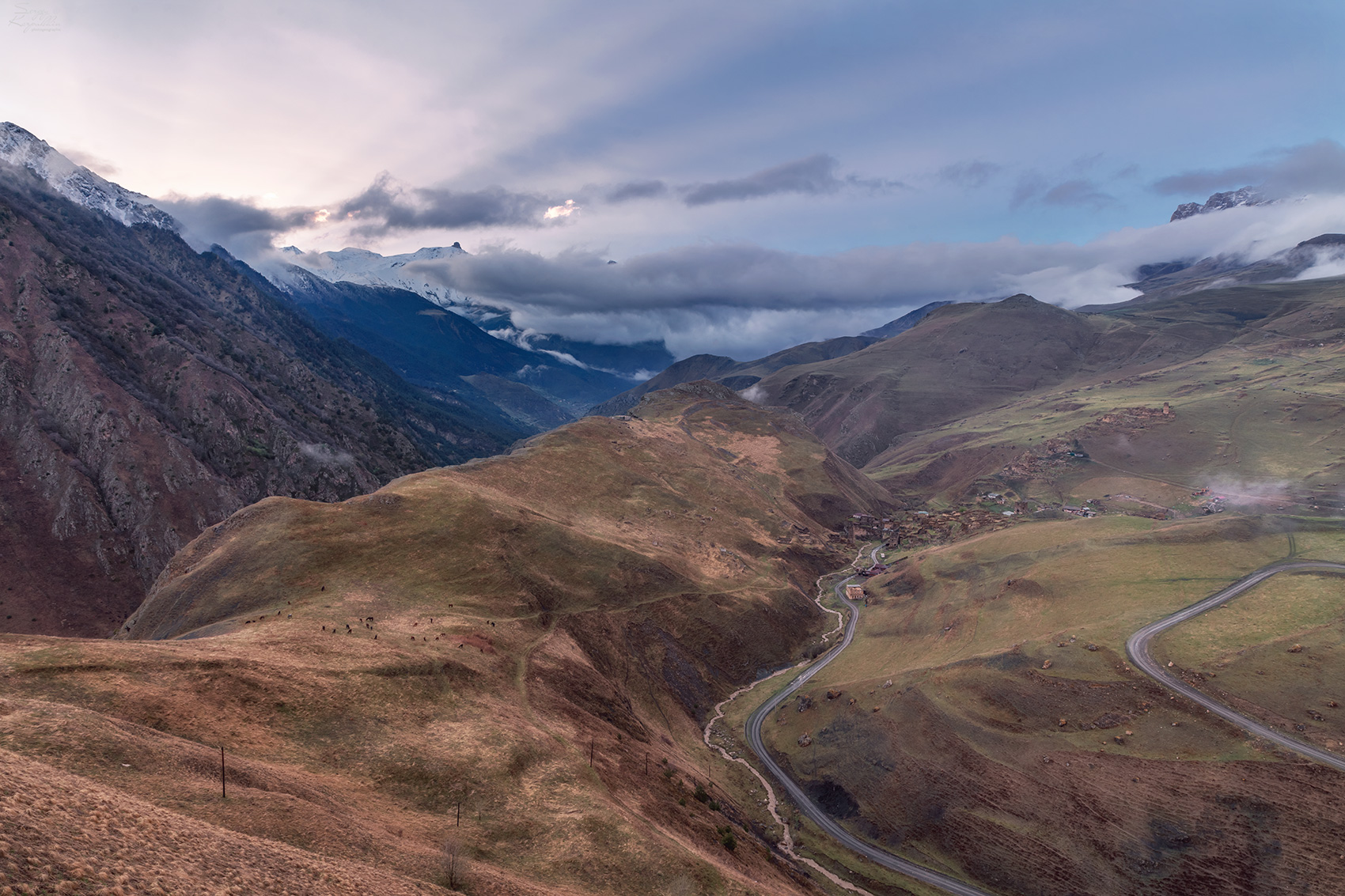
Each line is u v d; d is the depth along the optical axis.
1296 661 108.19
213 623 112.44
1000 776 108.81
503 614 131.50
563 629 136.12
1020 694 120.44
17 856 24.27
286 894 32.25
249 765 55.41
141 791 44.59
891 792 114.94
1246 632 118.62
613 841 63.69
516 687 99.75
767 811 114.38
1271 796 90.94
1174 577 142.25
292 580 124.19
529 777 72.31
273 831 44.94
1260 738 98.06
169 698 63.69
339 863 41.09
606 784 77.25
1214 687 108.56
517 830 63.31
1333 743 94.50
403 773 66.06
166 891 27.12
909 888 97.56
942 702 125.06
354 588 123.38
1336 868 82.44
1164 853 91.56
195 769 50.34
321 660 83.06
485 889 48.56
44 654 64.25
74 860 25.97
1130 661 118.19
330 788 58.66
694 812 87.88
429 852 52.22
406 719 76.38
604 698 115.00
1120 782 100.25
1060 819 100.19
